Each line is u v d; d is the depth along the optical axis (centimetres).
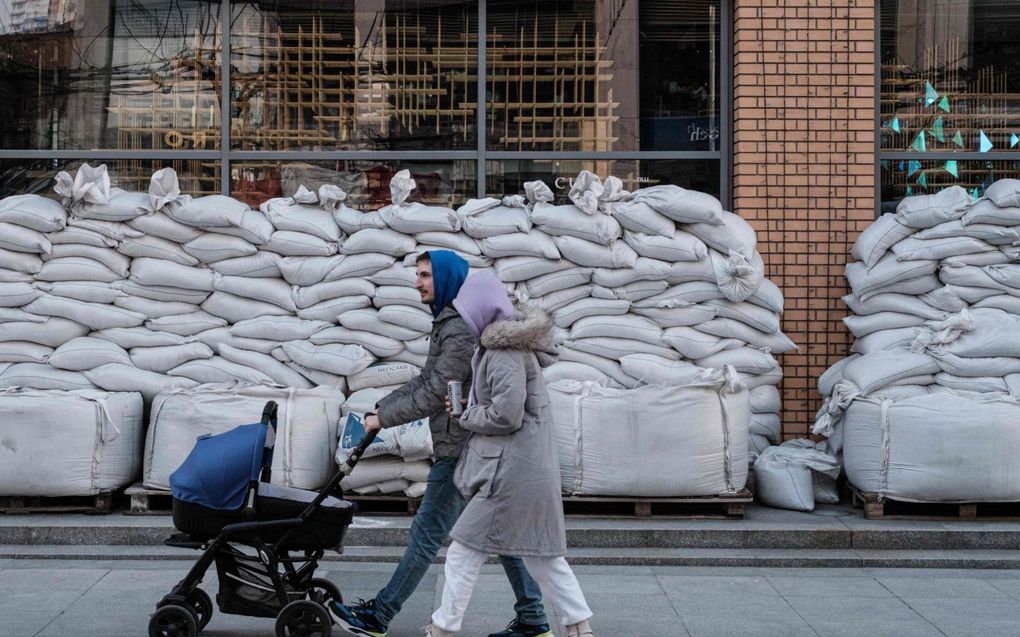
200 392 682
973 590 601
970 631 534
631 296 715
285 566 514
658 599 584
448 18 812
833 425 722
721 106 802
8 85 818
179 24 815
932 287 728
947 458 657
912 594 593
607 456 669
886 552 654
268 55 815
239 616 549
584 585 608
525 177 812
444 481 496
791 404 776
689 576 626
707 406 671
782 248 776
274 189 816
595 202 702
